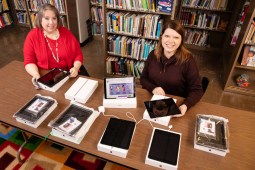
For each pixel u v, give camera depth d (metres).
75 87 1.63
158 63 1.78
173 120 1.40
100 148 1.18
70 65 2.23
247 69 3.22
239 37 2.88
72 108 1.42
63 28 2.12
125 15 2.86
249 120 1.42
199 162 1.13
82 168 1.93
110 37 3.10
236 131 1.33
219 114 1.47
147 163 1.12
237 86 3.17
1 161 1.96
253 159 1.16
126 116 1.42
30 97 1.58
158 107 1.44
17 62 2.04
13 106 1.49
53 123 1.29
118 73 3.31
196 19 3.84
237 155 1.18
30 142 2.12
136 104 1.50
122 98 1.50
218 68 3.69
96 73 3.44
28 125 1.35
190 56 1.71
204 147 1.19
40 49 2.01
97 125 1.35
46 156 2.01
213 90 3.15
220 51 4.16
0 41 4.39
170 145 1.18
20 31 4.86
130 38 3.07
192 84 1.71
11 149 2.07
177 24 1.59
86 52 4.05
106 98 1.50
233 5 3.54
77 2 3.79
